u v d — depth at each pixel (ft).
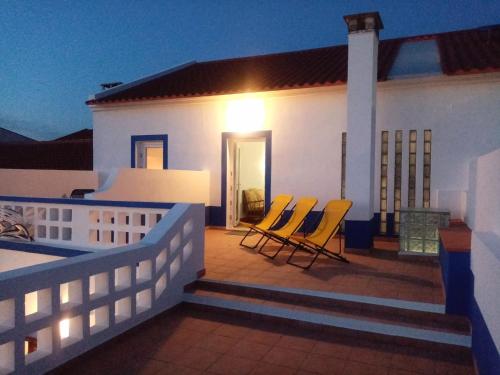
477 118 24.73
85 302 12.01
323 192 28.50
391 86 26.35
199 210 17.78
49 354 10.89
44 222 21.40
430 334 12.86
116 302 14.01
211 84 34.14
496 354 8.38
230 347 12.93
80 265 11.84
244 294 16.61
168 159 33.50
